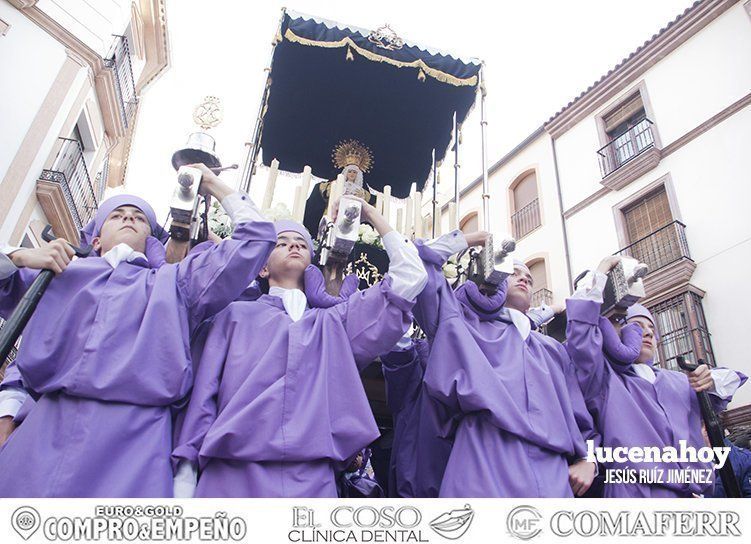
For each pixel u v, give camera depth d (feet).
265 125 25.40
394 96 25.03
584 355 11.87
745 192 40.37
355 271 16.24
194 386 8.98
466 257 17.06
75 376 8.01
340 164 25.68
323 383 8.99
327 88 24.82
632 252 46.14
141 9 52.49
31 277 9.57
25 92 39.01
